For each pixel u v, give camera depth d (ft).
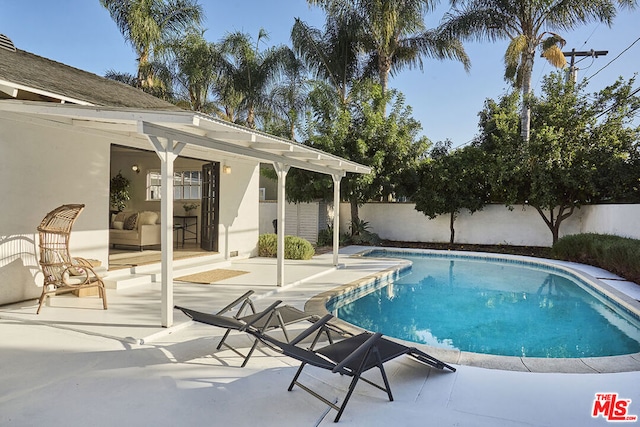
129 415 10.18
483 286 32.19
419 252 48.49
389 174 52.60
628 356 14.94
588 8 46.83
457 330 21.39
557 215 48.85
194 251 35.06
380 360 11.19
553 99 47.55
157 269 28.45
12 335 15.85
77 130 21.93
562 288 31.53
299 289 25.79
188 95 67.21
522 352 18.31
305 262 36.45
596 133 45.01
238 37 68.39
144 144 27.22
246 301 16.29
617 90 44.68
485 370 13.61
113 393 11.34
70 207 19.01
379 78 61.31
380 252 49.83
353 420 10.21
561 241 42.55
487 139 60.70
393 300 27.68
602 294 27.17
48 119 20.25
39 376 12.34
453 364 14.11
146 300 21.27
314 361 10.40
